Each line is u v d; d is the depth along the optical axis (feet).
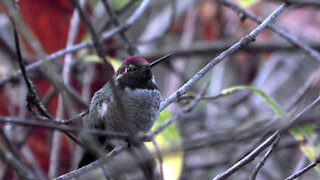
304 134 23.20
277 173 36.58
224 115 39.34
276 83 42.75
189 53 41.65
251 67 43.98
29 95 19.24
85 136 14.87
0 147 14.92
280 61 45.68
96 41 15.11
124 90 23.88
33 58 36.60
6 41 37.37
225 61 43.88
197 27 46.24
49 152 35.81
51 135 36.11
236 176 34.58
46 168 37.83
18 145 32.50
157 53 41.19
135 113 23.95
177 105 39.47
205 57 45.98
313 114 17.12
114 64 33.53
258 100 40.98
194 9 43.98
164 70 46.06
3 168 31.68
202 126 38.45
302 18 44.14
